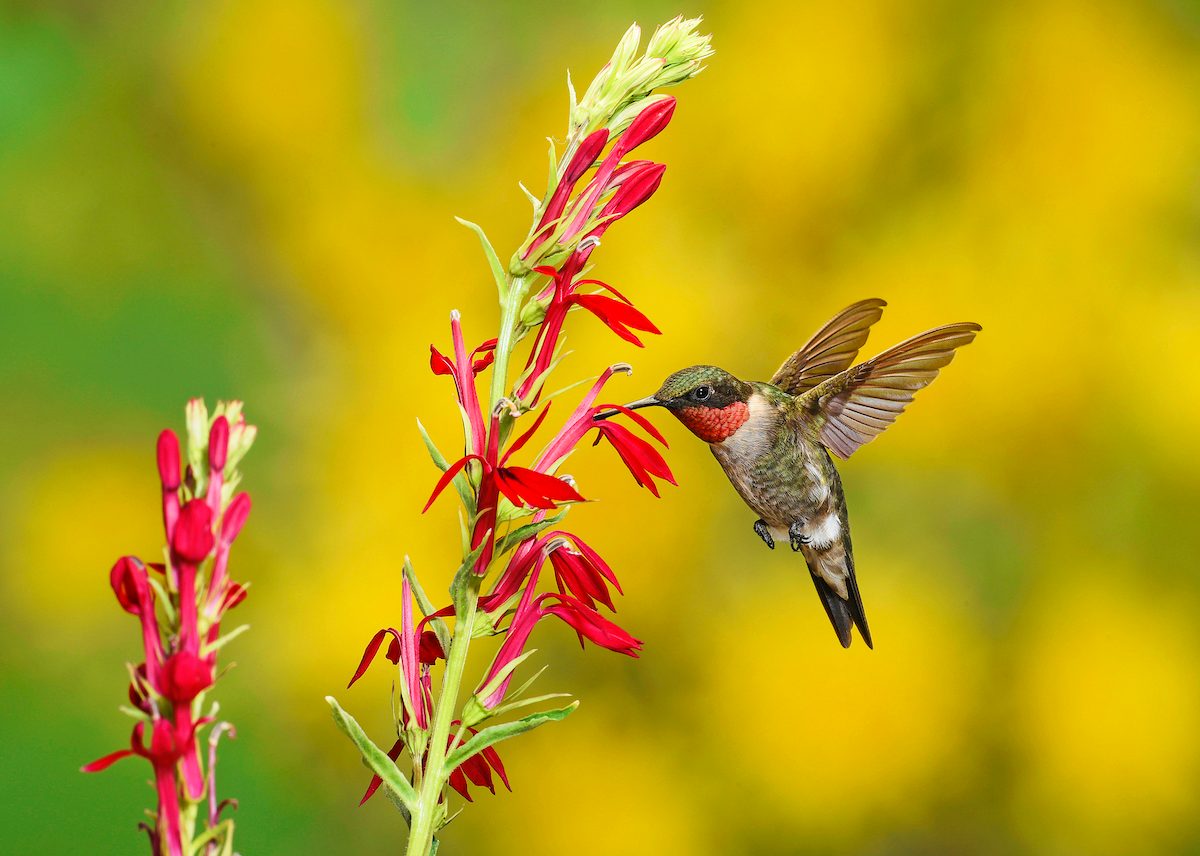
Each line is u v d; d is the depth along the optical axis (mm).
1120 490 3197
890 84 3256
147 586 2367
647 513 3068
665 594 3111
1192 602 3158
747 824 3078
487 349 2680
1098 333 3143
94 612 3078
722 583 3150
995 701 3146
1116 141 3184
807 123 3238
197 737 2361
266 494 3102
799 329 3191
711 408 2785
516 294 2670
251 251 3291
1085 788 3078
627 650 2670
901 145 3295
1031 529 3205
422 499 3070
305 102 3293
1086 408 3152
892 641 3090
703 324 3096
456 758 2664
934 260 3197
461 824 3100
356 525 3080
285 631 3061
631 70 2678
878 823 3107
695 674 3129
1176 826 3074
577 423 2678
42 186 3283
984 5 3281
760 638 3084
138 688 2369
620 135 2678
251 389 3180
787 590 3141
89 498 3127
